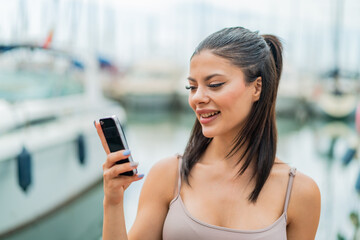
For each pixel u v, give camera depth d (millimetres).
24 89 4836
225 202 1063
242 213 1047
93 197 5117
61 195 4555
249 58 1019
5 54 5168
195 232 1008
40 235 3953
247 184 1082
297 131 11461
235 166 1104
